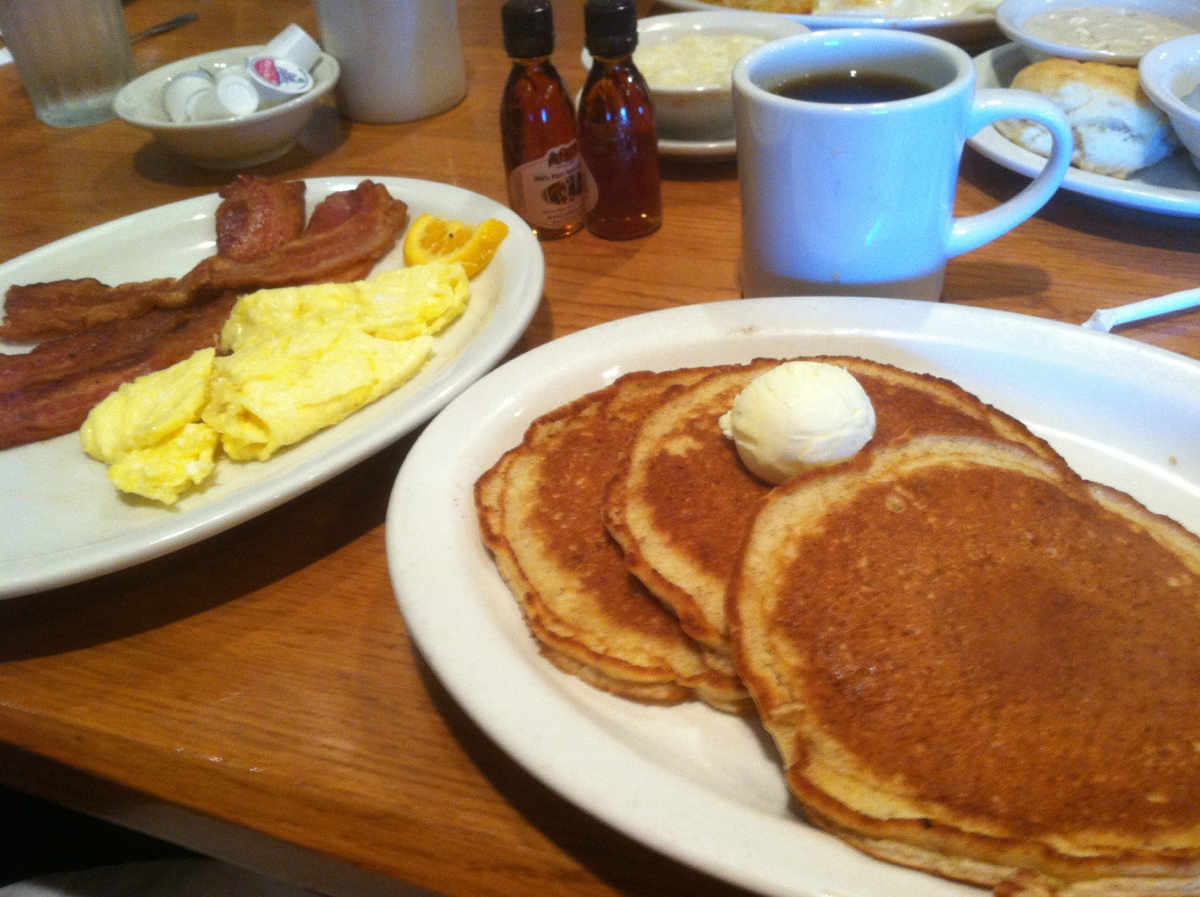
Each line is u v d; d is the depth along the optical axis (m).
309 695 0.69
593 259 1.23
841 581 0.62
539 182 1.23
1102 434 0.82
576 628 0.66
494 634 0.62
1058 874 0.49
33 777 0.71
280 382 0.91
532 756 0.54
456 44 1.66
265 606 0.77
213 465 0.90
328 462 0.79
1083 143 1.21
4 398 0.97
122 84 1.83
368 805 0.62
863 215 0.88
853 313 0.89
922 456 0.72
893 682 0.57
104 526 0.85
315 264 1.16
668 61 1.46
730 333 0.89
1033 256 1.13
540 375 0.85
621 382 0.85
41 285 1.19
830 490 0.68
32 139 1.79
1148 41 1.38
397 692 0.69
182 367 0.97
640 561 0.66
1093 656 0.57
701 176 1.42
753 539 0.65
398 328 1.02
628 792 0.51
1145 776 0.52
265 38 2.06
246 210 1.27
